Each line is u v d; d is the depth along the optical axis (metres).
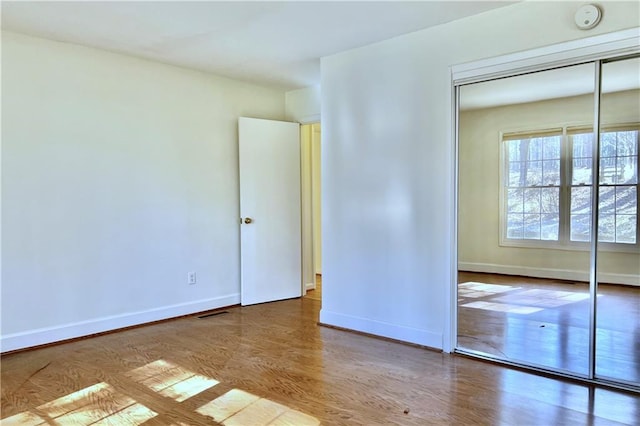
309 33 3.45
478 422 2.31
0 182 3.32
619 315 2.83
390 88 3.61
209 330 3.96
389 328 3.67
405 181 3.54
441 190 3.34
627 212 2.78
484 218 3.28
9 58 3.34
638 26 2.56
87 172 3.76
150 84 4.14
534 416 2.37
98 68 3.80
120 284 3.98
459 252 3.36
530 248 3.13
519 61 2.98
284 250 5.15
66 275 3.66
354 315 3.92
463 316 3.37
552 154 2.99
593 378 2.82
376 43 3.68
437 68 3.33
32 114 3.46
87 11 2.98
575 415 2.37
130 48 3.78
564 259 3.01
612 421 2.31
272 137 5.03
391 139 3.62
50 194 3.56
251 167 4.88
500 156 3.20
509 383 2.78
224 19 3.15
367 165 3.78
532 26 2.92
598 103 2.78
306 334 3.83
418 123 3.45
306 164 5.61
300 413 2.42
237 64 4.27
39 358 3.27
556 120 2.96
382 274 3.71
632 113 2.71
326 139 4.07
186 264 4.46
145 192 4.13
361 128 3.81
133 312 4.07
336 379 2.86
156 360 3.22
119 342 3.63
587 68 2.81
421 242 3.46
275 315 4.47
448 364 3.10
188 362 3.18
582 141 2.88
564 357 3.00
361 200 3.83
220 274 4.75
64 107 3.62
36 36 3.45
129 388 2.75
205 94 4.57
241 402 2.55
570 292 2.98
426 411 2.43
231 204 4.84
